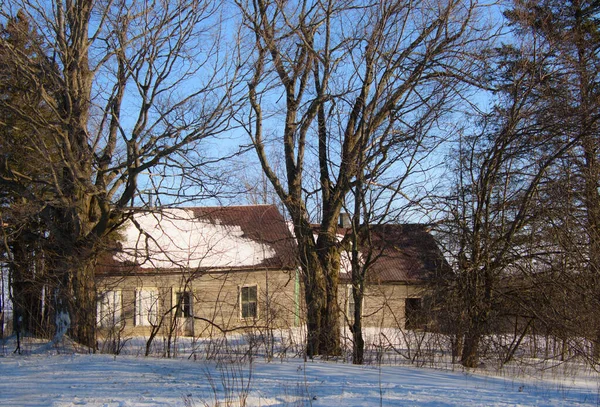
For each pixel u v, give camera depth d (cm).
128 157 1563
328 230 1669
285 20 1620
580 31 1839
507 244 1512
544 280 1475
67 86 1513
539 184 1524
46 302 1677
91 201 1656
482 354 1495
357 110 1608
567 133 1505
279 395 914
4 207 1775
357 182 1522
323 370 1206
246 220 2756
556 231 1511
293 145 1759
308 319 1595
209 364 1260
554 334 1470
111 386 978
